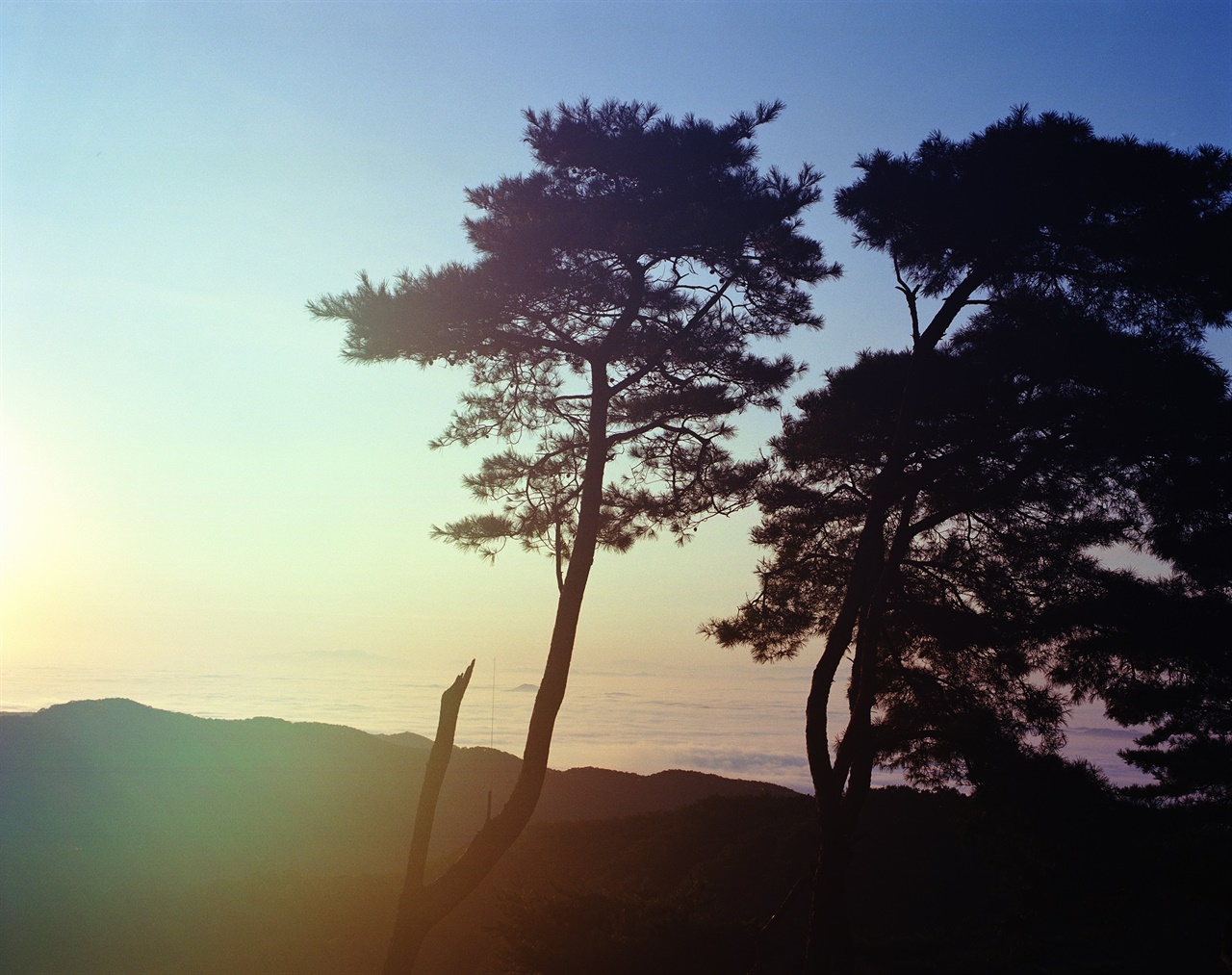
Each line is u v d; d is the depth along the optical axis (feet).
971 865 74.02
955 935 46.73
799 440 59.67
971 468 53.16
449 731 44.16
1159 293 47.75
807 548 62.85
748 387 55.98
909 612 54.60
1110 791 45.68
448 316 49.44
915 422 53.47
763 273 53.52
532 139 52.95
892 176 50.78
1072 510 54.24
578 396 54.65
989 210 47.67
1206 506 46.88
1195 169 45.93
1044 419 49.19
